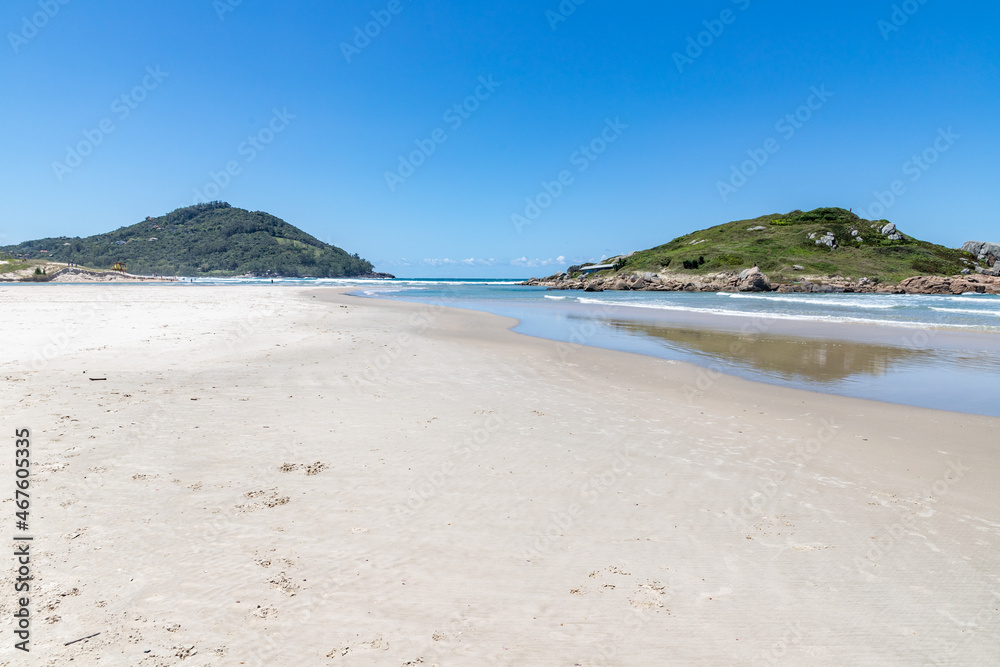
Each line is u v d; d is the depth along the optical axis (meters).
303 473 5.82
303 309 29.53
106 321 19.58
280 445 6.69
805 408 9.23
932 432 7.80
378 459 6.33
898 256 81.50
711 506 5.22
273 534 4.46
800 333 20.61
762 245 91.81
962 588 3.88
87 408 7.91
